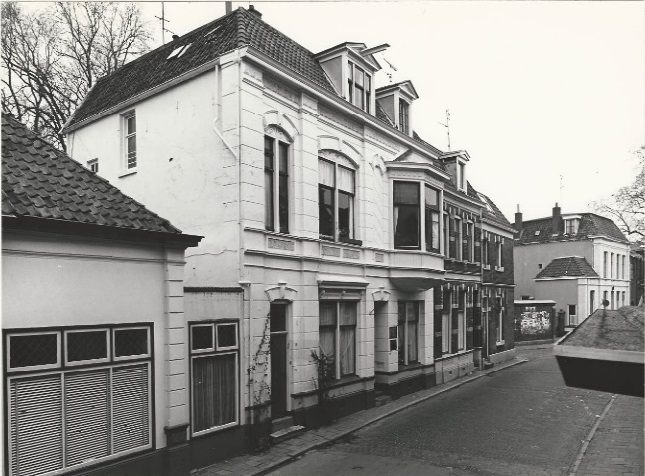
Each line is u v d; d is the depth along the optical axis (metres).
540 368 24.30
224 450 9.87
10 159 7.86
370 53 15.37
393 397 15.79
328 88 13.65
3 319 6.70
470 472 9.51
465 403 15.80
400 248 16.05
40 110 20.08
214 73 11.33
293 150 12.38
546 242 42.22
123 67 15.53
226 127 11.00
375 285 15.24
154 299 8.66
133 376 8.24
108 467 7.71
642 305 5.25
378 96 17.70
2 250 6.70
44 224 7.04
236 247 10.65
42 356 7.12
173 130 12.13
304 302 12.31
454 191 20.66
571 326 38.72
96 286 7.83
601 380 4.18
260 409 10.67
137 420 8.25
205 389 9.66
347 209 14.60
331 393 13.14
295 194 12.33
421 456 10.42
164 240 8.69
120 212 8.36
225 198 10.92
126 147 13.72
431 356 18.20
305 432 11.90
